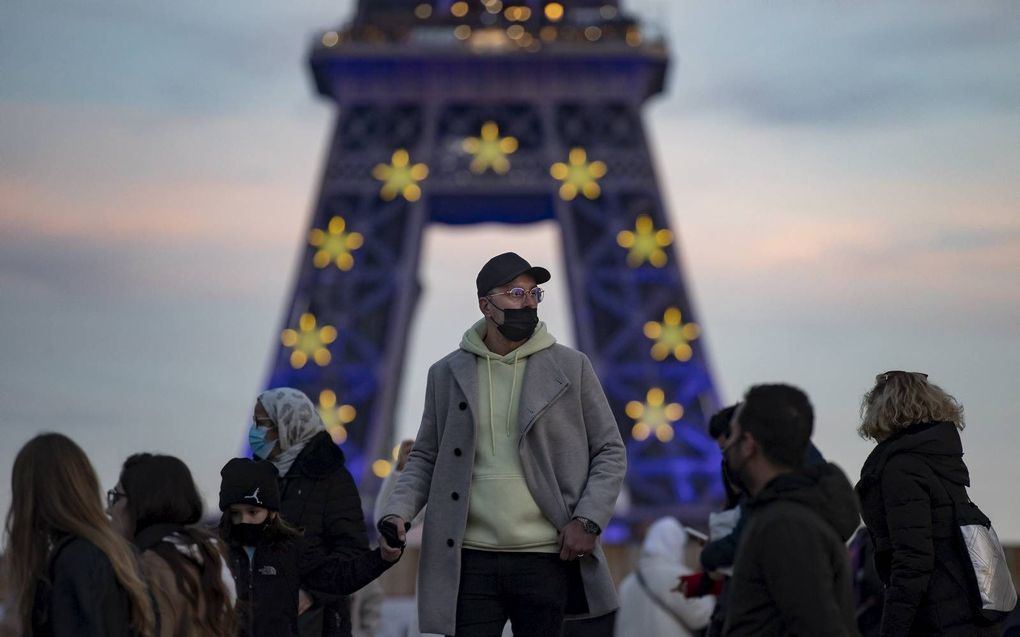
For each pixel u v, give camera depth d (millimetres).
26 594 6242
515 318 7953
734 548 8508
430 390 8297
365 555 8320
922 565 8086
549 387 7980
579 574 7898
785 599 5535
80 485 6348
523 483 7898
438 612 7785
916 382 8500
